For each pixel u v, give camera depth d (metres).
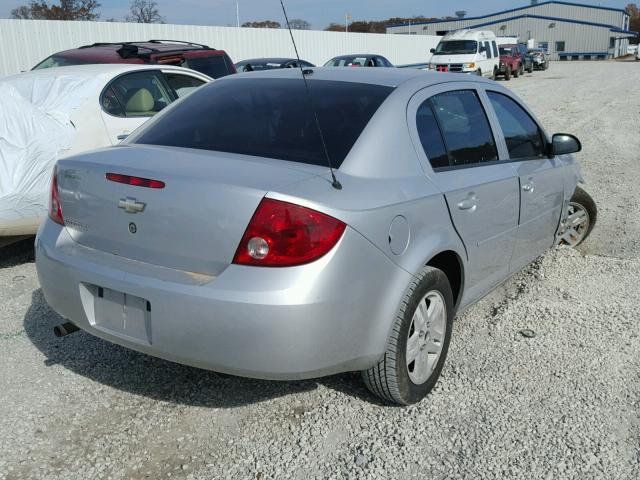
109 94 6.08
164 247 2.77
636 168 9.82
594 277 5.07
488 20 77.50
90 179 2.97
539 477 2.77
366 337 2.84
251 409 3.25
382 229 2.82
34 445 2.95
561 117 16.78
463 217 3.40
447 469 2.82
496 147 3.99
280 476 2.77
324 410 3.24
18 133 5.16
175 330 2.68
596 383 3.52
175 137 3.38
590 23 72.56
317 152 3.03
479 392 3.41
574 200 5.65
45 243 3.15
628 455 2.92
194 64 9.12
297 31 26.72
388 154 3.09
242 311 2.55
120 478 2.75
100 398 3.34
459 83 3.85
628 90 25.45
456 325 4.22
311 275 2.57
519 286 4.90
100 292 2.94
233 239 2.60
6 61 16.47
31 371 3.60
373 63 20.16
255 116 3.37
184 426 3.11
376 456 2.90
